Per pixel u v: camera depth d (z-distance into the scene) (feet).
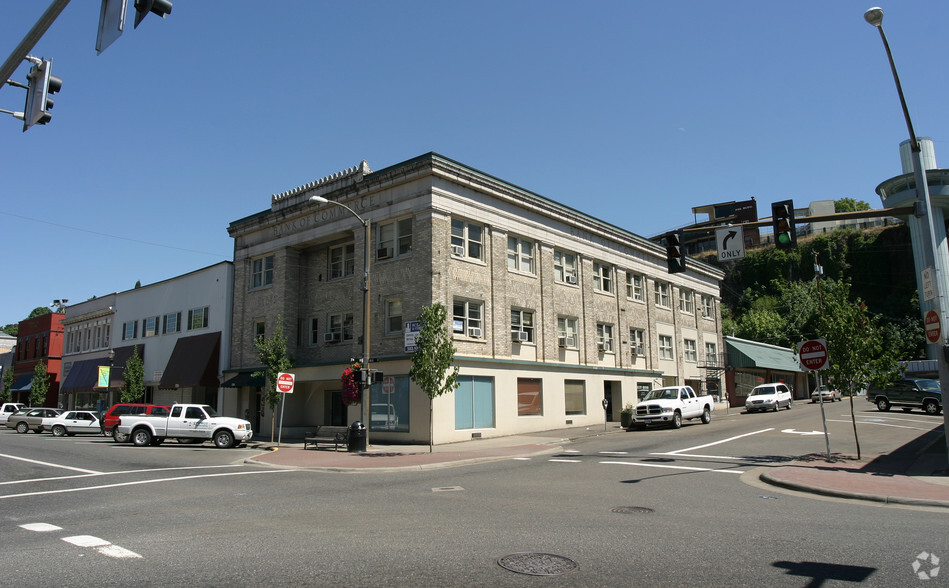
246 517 32.04
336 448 76.54
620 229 124.57
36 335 188.85
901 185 212.43
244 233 115.75
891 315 260.62
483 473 51.47
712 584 19.61
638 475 47.32
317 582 19.92
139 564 22.34
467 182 90.79
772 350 189.78
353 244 100.99
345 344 97.66
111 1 22.98
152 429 83.30
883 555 23.16
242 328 113.19
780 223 49.88
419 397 81.71
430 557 23.06
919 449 60.39
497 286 94.12
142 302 140.67
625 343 122.01
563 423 102.01
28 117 28.78
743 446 66.69
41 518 32.24
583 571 21.09
